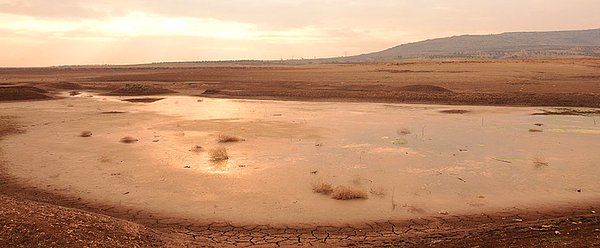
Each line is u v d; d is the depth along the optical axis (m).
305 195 12.83
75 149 19.61
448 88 46.66
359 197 12.48
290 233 10.11
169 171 15.62
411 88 45.41
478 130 24.17
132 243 8.80
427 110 33.97
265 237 9.87
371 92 43.62
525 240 8.84
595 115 29.39
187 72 106.19
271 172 15.36
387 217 11.05
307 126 26.06
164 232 10.15
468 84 49.94
